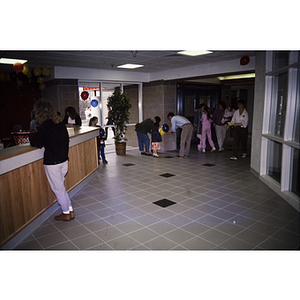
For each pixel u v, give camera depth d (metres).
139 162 7.23
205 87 10.34
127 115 8.42
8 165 2.75
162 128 8.02
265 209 3.80
